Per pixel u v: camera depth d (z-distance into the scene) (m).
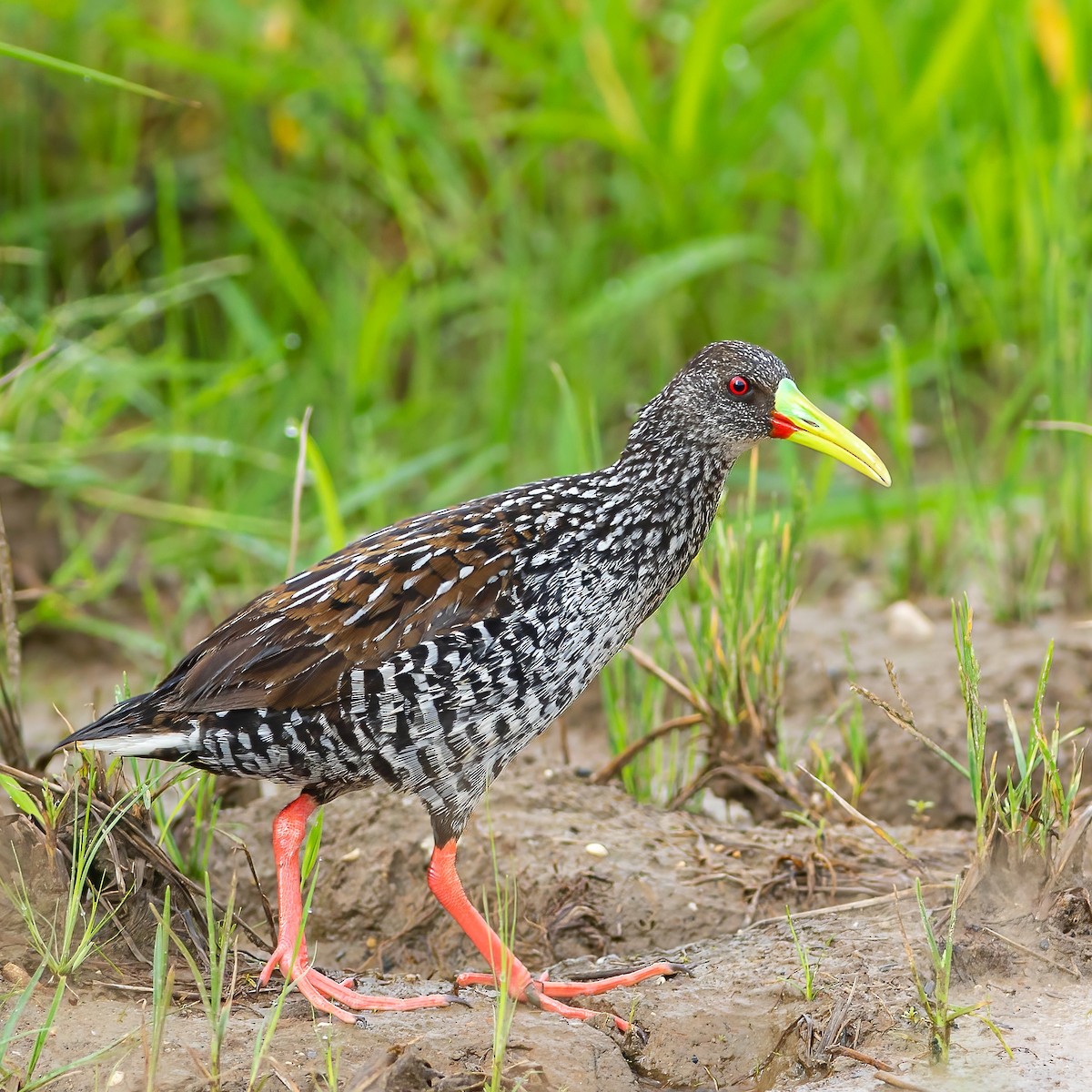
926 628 10.88
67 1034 6.21
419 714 6.70
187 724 6.69
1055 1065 6.04
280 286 14.58
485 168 14.59
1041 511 12.27
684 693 8.94
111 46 14.59
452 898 6.85
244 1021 6.38
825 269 14.59
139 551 12.61
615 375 14.42
